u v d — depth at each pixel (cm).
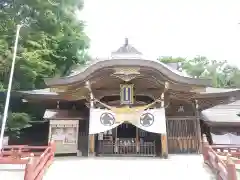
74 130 1608
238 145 1426
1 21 2180
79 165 1178
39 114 2220
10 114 1867
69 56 2633
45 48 2264
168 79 1413
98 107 1537
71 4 2684
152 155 1474
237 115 1898
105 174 1032
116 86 1553
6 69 1997
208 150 1157
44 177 998
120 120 1427
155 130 1404
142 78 1463
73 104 1783
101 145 1549
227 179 825
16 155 1197
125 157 1439
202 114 1845
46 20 2330
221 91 1622
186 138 1583
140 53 1780
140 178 982
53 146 1236
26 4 2275
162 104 1452
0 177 1005
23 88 2191
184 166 1150
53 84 1407
